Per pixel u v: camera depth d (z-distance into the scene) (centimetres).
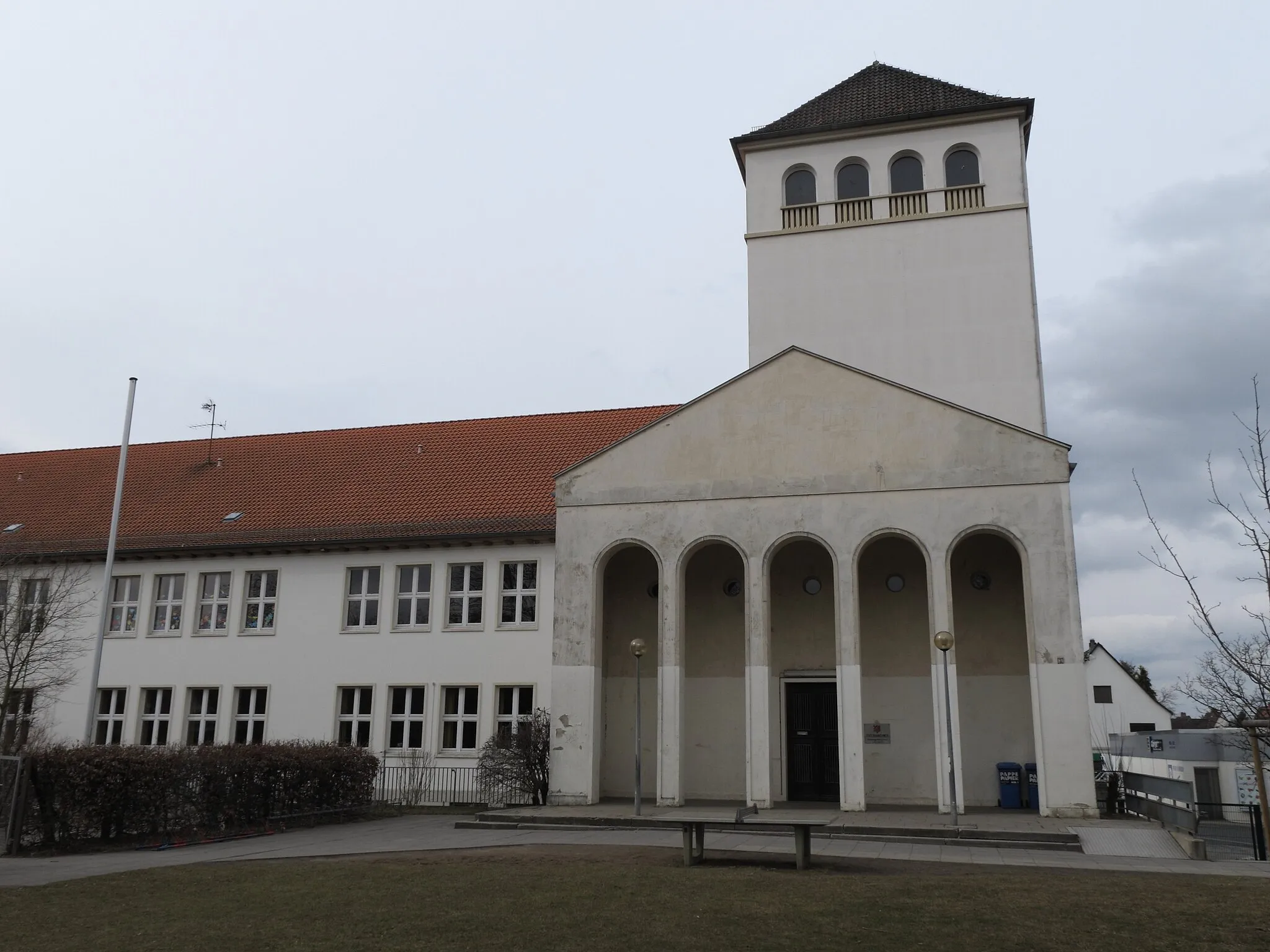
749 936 1055
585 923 1112
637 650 2278
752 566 2412
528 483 3369
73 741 2970
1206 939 1043
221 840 2044
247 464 3894
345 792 2488
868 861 1614
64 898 1319
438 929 1094
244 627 3272
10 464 4247
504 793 2628
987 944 1023
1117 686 6250
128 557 3412
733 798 2588
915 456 2370
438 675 3020
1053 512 2261
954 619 2500
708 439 2519
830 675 2578
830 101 3353
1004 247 2966
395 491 3484
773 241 3144
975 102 3073
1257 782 1335
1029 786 2362
